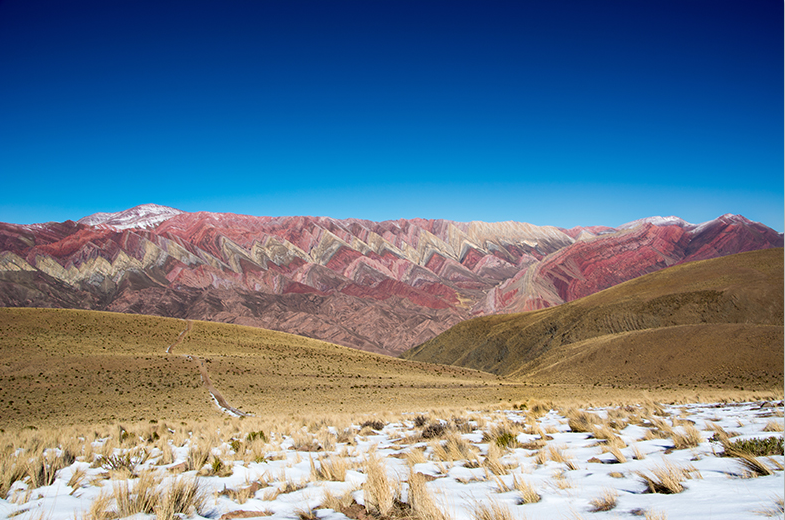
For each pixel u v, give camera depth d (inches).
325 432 613.9
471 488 275.4
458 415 816.3
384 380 2647.6
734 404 784.9
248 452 476.4
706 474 251.6
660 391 2091.5
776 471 241.0
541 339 5910.4
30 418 1498.5
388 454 447.5
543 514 204.1
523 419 703.7
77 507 262.1
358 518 230.4
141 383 2111.2
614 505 207.9
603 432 455.8
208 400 1839.3
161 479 335.6
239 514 242.4
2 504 272.7
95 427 995.3
